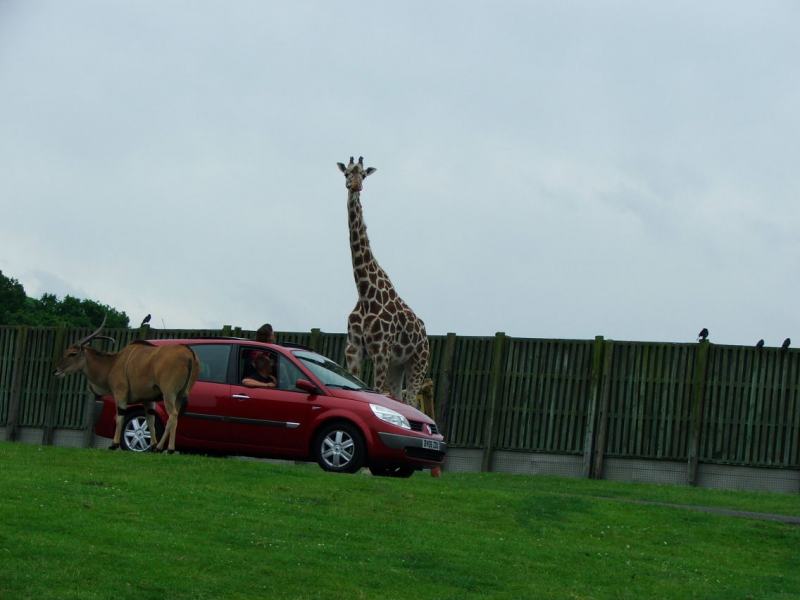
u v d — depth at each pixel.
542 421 23.98
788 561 13.52
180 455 15.74
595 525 14.20
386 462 16.42
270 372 17.08
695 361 23.00
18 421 28.89
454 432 24.59
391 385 22.41
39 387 28.75
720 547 13.88
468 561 11.73
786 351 22.48
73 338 28.50
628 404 23.38
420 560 11.57
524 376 24.20
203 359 17.19
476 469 24.42
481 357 24.56
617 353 23.56
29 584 9.52
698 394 22.86
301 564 10.96
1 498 11.98
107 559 10.38
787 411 22.41
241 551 11.15
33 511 11.56
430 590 10.71
